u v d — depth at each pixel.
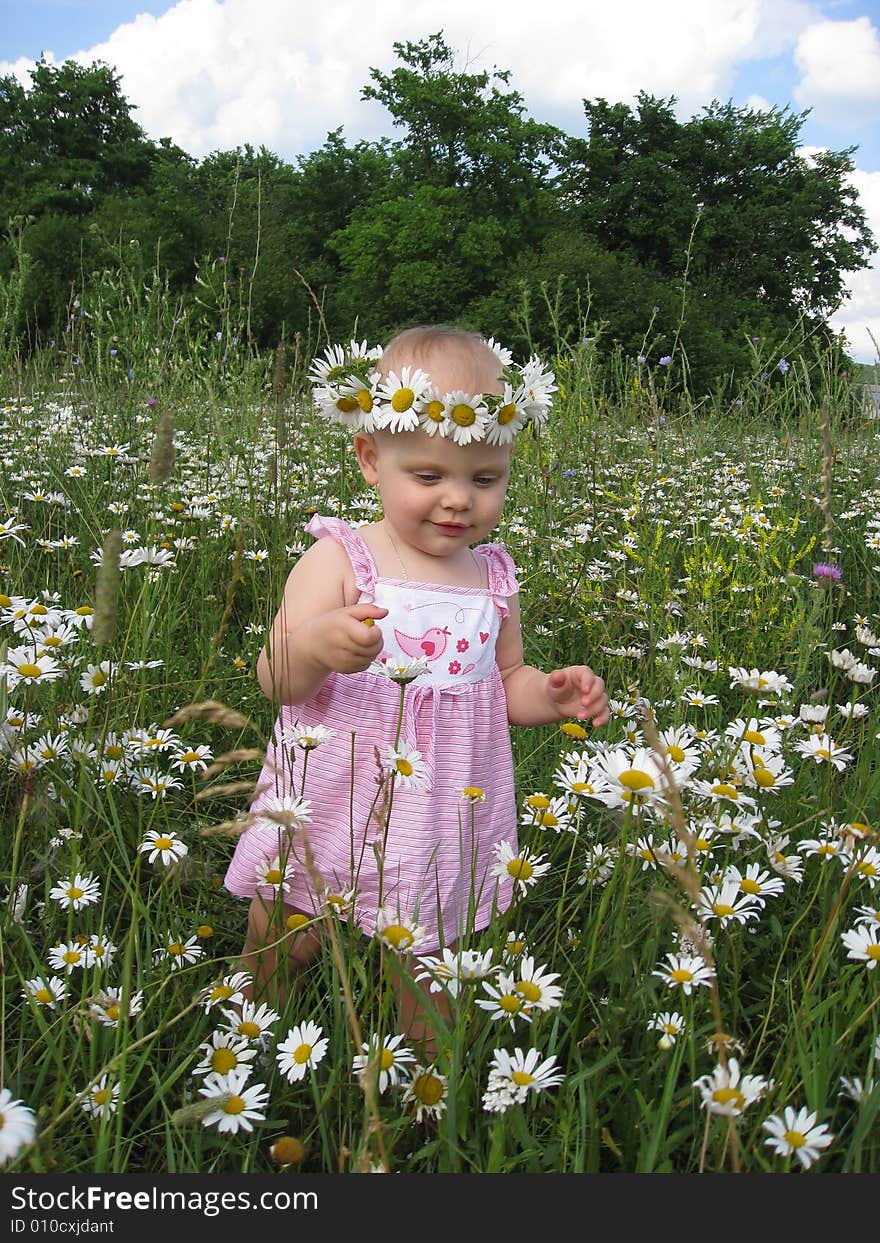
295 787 1.93
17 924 1.71
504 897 2.00
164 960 1.72
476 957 1.49
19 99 49.38
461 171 40.91
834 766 2.28
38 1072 1.53
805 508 4.95
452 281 35.72
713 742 2.37
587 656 3.41
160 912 1.86
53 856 1.88
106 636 1.34
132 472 4.63
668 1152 1.37
